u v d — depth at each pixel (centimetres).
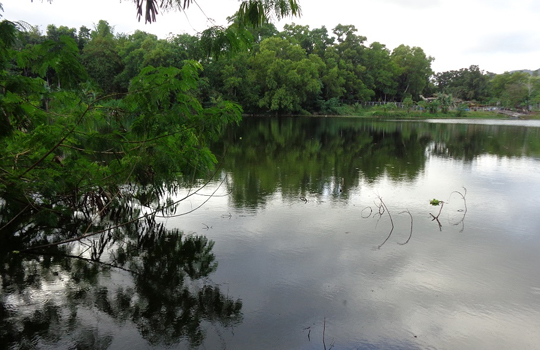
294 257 474
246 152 1405
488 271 443
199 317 347
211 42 314
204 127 491
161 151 518
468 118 5328
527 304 374
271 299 377
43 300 375
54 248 504
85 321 340
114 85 4138
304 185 857
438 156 1370
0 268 445
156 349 303
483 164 1196
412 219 625
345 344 310
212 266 449
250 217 626
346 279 419
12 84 401
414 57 6806
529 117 5572
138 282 413
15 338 314
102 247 507
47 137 453
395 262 463
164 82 470
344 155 1359
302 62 4909
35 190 513
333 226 586
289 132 2409
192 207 678
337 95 6000
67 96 501
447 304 372
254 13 287
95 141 467
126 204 677
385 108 5941
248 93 4716
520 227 592
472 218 634
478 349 307
